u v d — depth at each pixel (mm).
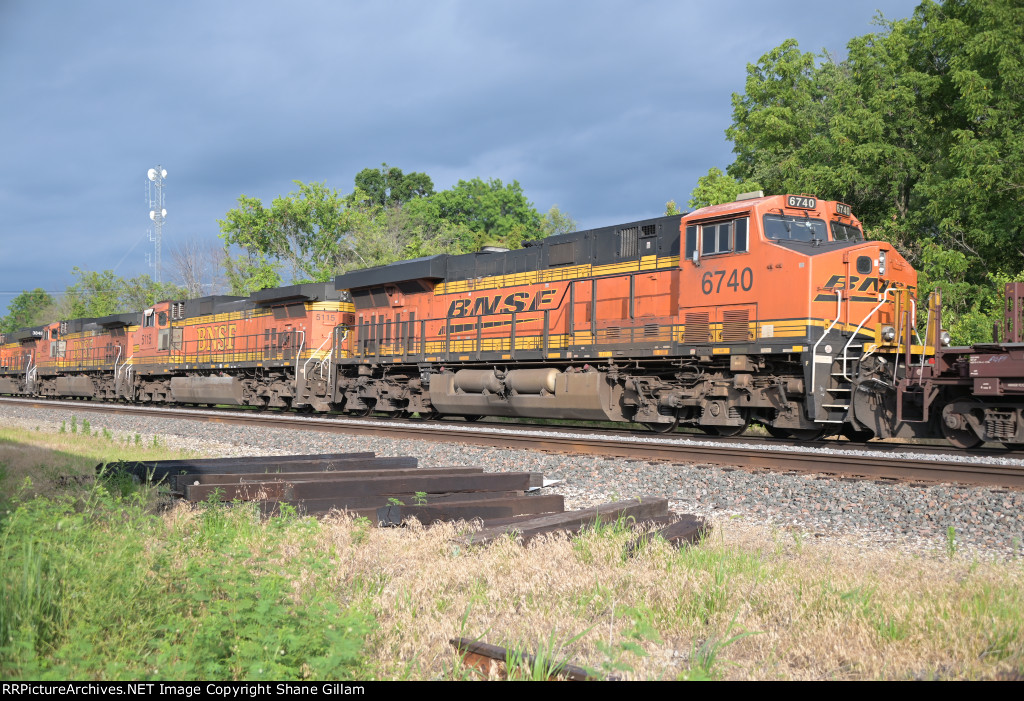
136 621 4379
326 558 5754
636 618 4871
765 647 4520
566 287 17219
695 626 4852
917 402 12648
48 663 3840
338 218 50875
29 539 4930
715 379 14492
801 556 6480
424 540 6777
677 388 15227
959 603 4957
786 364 13633
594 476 10453
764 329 13398
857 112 25922
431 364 20578
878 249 13406
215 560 5098
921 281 23156
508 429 16344
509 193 67062
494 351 18719
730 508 8641
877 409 12938
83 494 8195
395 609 5023
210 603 4520
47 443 15336
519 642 4512
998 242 21859
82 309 71938
